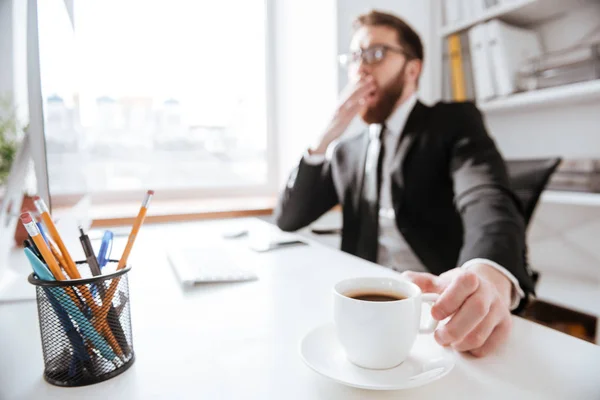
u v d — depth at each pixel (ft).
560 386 1.08
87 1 4.92
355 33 4.42
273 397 1.03
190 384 1.10
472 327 1.23
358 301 1.13
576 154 4.48
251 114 6.03
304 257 2.54
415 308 1.17
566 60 3.95
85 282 1.11
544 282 4.42
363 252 4.18
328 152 4.83
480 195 2.83
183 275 2.04
